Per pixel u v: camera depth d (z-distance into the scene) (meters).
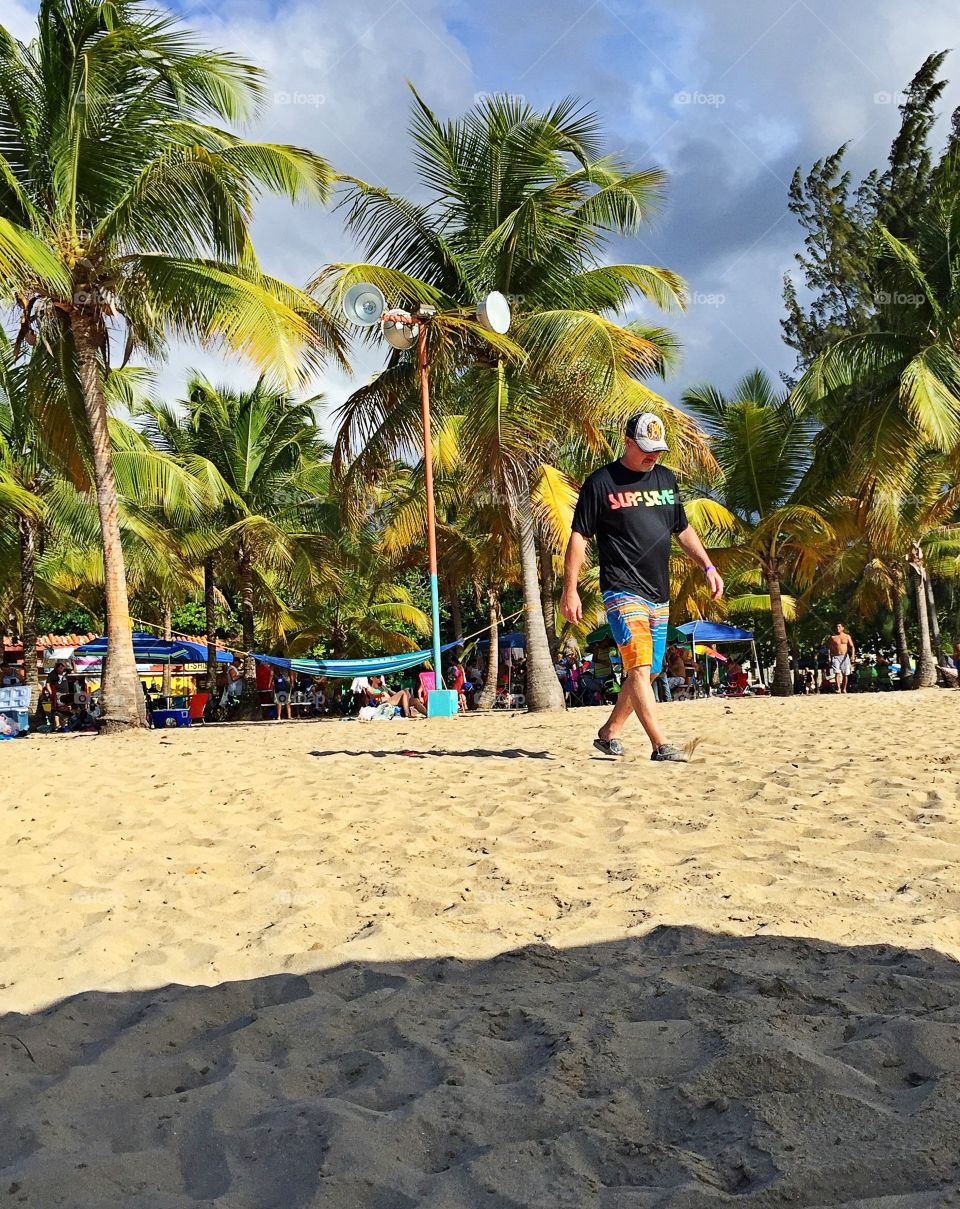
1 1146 1.70
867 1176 1.47
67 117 13.67
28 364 14.80
